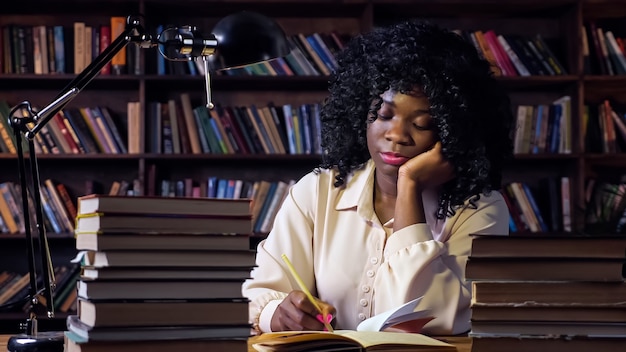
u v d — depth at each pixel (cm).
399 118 166
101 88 413
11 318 380
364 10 411
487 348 101
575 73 407
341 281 174
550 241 102
